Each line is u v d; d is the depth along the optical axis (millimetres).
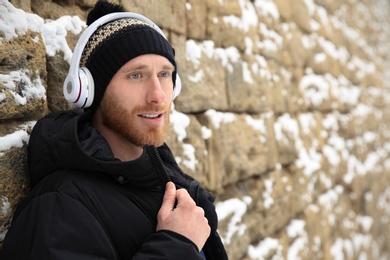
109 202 1068
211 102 2639
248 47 3170
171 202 1136
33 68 1320
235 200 2758
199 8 2621
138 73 1152
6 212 1207
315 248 4090
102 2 1264
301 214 3928
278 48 3748
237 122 2908
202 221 1125
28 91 1290
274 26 3732
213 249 1300
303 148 4098
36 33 1355
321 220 4367
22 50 1273
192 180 1399
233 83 2906
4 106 1195
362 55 7418
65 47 1526
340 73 5906
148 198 1146
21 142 1270
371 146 6949
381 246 6809
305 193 3994
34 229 973
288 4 4160
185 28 2453
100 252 981
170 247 1032
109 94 1148
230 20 2951
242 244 2766
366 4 8461
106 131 1204
